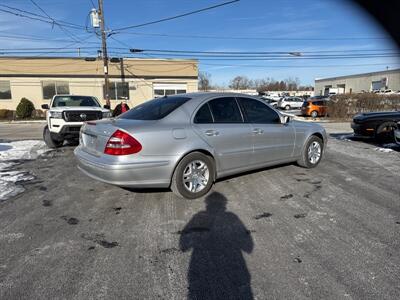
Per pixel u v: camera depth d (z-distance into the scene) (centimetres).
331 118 2203
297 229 336
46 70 2727
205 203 415
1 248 297
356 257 278
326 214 377
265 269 261
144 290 234
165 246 302
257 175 548
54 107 923
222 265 268
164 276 252
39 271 258
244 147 477
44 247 299
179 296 228
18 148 903
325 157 721
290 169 593
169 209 396
